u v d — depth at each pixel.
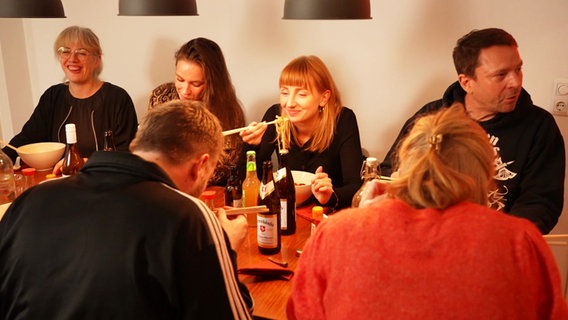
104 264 1.01
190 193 1.23
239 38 2.80
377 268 0.87
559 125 2.32
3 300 1.11
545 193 1.76
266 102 2.86
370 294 0.86
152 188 1.07
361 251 0.89
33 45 3.30
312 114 2.12
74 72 2.63
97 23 3.08
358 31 2.57
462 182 0.91
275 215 1.50
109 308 1.01
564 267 2.01
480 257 0.83
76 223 1.04
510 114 1.79
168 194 1.07
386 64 2.56
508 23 2.30
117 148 2.71
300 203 1.83
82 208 1.06
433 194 0.91
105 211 1.04
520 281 0.83
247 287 1.35
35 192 1.12
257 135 2.07
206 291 1.03
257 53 2.79
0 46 3.20
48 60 3.31
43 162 2.31
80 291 1.02
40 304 1.05
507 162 1.82
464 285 0.83
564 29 2.22
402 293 0.85
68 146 2.14
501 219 0.88
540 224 1.67
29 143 2.75
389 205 0.94
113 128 2.73
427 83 2.52
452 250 0.85
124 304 1.00
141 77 3.09
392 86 2.59
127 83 3.13
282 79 2.10
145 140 1.17
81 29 2.63
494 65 1.69
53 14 2.09
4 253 1.10
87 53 2.62
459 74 1.84
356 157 2.14
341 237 0.93
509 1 2.28
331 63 2.66
